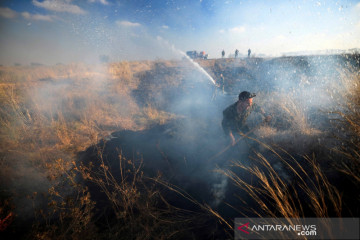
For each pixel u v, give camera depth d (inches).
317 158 94.3
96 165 135.7
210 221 83.6
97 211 92.0
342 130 104.6
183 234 78.4
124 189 97.7
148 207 90.1
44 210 89.7
